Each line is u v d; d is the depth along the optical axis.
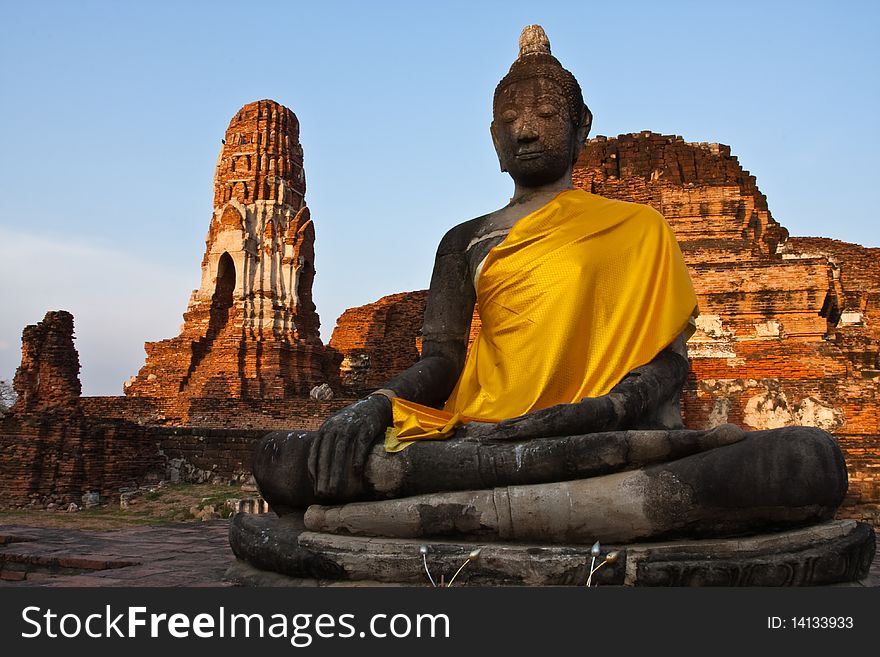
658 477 6.39
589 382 7.64
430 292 9.55
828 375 23.45
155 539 12.66
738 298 24.73
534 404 7.57
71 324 24.14
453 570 6.36
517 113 9.07
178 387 32.25
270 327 32.28
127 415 31.84
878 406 21.64
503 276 8.31
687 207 27.44
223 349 31.84
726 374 24.02
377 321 39.84
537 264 8.12
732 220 27.11
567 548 6.28
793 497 6.21
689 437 6.51
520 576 6.23
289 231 33.53
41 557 10.32
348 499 7.25
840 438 18.34
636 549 6.20
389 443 7.20
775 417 22.27
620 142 31.44
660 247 8.22
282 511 8.02
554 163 9.06
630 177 29.34
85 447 21.50
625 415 7.10
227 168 34.16
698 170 30.67
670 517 6.32
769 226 29.62
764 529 6.47
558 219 8.43
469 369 8.59
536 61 9.28
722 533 6.45
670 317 7.84
